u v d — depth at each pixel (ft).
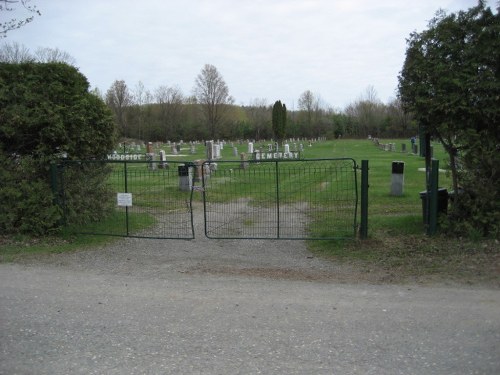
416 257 23.06
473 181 25.91
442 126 25.57
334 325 15.02
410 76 26.66
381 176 66.44
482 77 24.80
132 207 42.11
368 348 13.33
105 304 17.38
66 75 31.89
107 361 12.80
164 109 271.69
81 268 22.86
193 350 13.41
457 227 25.85
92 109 32.71
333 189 50.44
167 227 33.78
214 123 264.72
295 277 20.79
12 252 25.91
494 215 25.00
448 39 25.53
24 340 14.23
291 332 14.53
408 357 12.74
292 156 130.41
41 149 30.25
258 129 288.92
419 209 38.32
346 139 309.63
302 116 315.58
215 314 16.19
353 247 25.80
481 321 15.08
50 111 29.73
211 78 260.21
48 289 19.27
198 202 45.21
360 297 17.69
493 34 24.88
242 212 39.40
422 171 71.51
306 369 12.18
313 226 32.19
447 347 13.28
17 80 30.68
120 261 24.36
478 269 20.59
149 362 12.72
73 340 14.19
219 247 27.63
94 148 33.14
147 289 19.20
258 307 16.80
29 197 29.84
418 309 16.26
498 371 11.90
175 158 124.47
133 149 173.68
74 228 31.14
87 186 32.68
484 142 25.55
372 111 319.88
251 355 13.03
